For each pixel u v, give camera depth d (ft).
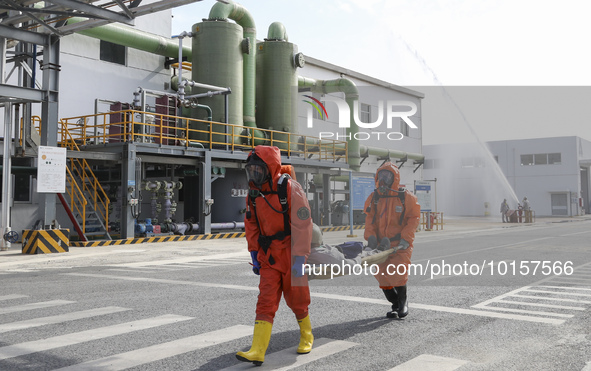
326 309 20.13
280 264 13.14
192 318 18.94
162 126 63.31
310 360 13.47
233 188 75.46
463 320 18.02
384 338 15.65
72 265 38.73
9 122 50.49
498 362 13.17
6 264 39.34
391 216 15.24
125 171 59.36
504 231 67.41
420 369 12.63
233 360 13.61
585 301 21.45
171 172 71.05
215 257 44.55
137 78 81.51
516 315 18.83
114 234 66.13
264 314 13.16
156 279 30.37
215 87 72.08
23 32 48.65
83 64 74.33
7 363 13.48
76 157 56.08
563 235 62.80
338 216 91.04
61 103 71.51
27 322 18.47
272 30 79.36
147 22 83.46
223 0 44.57
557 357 13.60
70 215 56.49
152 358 13.85
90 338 16.06
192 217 75.05
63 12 43.57
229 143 74.79
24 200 65.72
